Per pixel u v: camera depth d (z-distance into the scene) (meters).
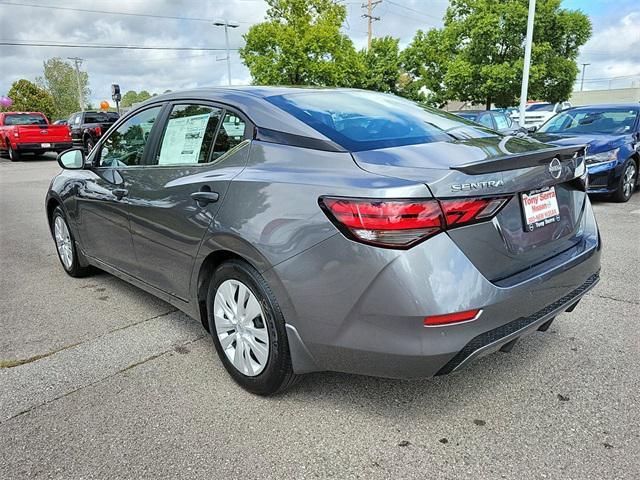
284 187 2.36
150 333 3.53
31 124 22.05
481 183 2.13
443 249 2.05
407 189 2.01
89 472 2.16
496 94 21.69
